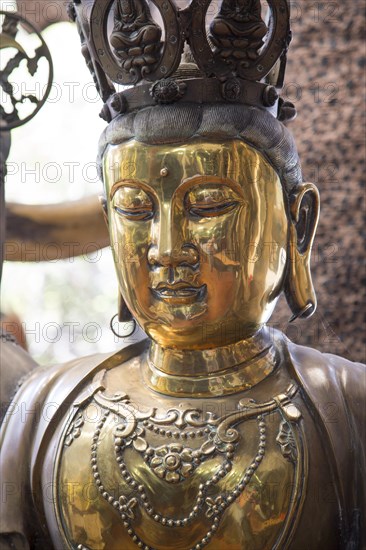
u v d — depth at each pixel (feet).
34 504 6.70
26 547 6.70
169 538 6.15
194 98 6.21
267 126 6.30
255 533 6.09
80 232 9.86
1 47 7.77
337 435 6.33
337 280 8.91
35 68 7.82
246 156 6.24
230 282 6.25
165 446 6.24
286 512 6.12
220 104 6.21
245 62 6.24
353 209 8.96
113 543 6.27
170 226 6.16
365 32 9.05
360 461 6.42
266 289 6.43
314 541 6.19
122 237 6.37
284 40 6.31
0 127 7.77
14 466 6.79
